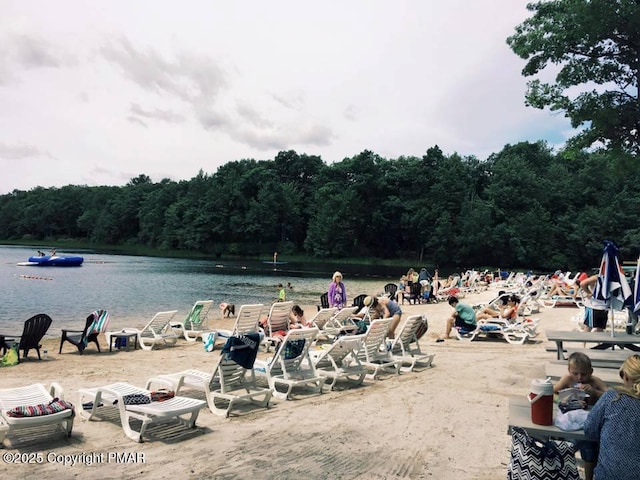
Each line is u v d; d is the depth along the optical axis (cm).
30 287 2969
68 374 921
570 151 1645
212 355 1137
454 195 7512
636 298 733
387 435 592
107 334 1191
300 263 7450
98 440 562
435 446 557
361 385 849
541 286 2533
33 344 1066
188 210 9312
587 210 6719
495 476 476
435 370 969
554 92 1595
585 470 414
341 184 8425
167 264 6141
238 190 9006
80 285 3158
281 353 786
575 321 1652
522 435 395
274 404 729
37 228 12169
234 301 2519
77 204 12175
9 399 585
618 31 1441
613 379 582
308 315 1944
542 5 1598
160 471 477
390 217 8175
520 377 905
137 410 571
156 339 1229
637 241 6125
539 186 7250
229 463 500
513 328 1326
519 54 1602
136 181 14350
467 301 2477
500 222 7238
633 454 349
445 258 7312
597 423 375
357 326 1279
